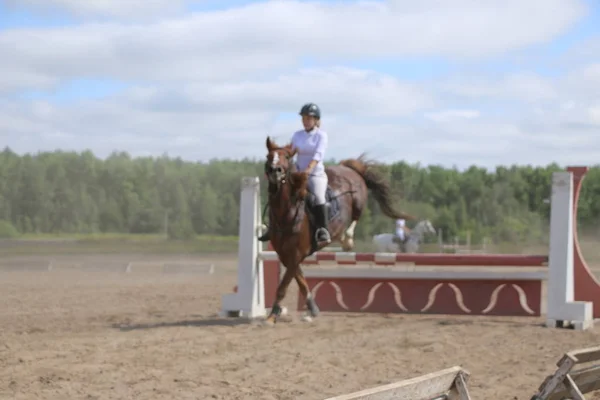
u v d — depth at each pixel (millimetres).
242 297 12539
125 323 11703
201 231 53688
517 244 48375
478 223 54312
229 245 44562
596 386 6109
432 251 38688
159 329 10859
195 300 15438
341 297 13344
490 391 7180
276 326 11328
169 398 6617
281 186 11219
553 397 5371
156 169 58500
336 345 9602
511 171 60406
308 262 13219
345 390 7098
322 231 11586
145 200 54875
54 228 51344
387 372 7973
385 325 11531
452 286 12938
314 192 11625
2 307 13672
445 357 8906
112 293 16766
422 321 12070
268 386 7172
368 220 43531
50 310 13328
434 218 52125
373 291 13258
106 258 34000
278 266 13383
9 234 48219
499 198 56156
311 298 12164
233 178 59031
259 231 12758
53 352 8609
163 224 53000
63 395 6598
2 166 54375
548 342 10117
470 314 12750
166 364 8102
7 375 7293
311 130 11766
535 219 54000
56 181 54281
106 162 58281
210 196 55781
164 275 23484
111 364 7996
